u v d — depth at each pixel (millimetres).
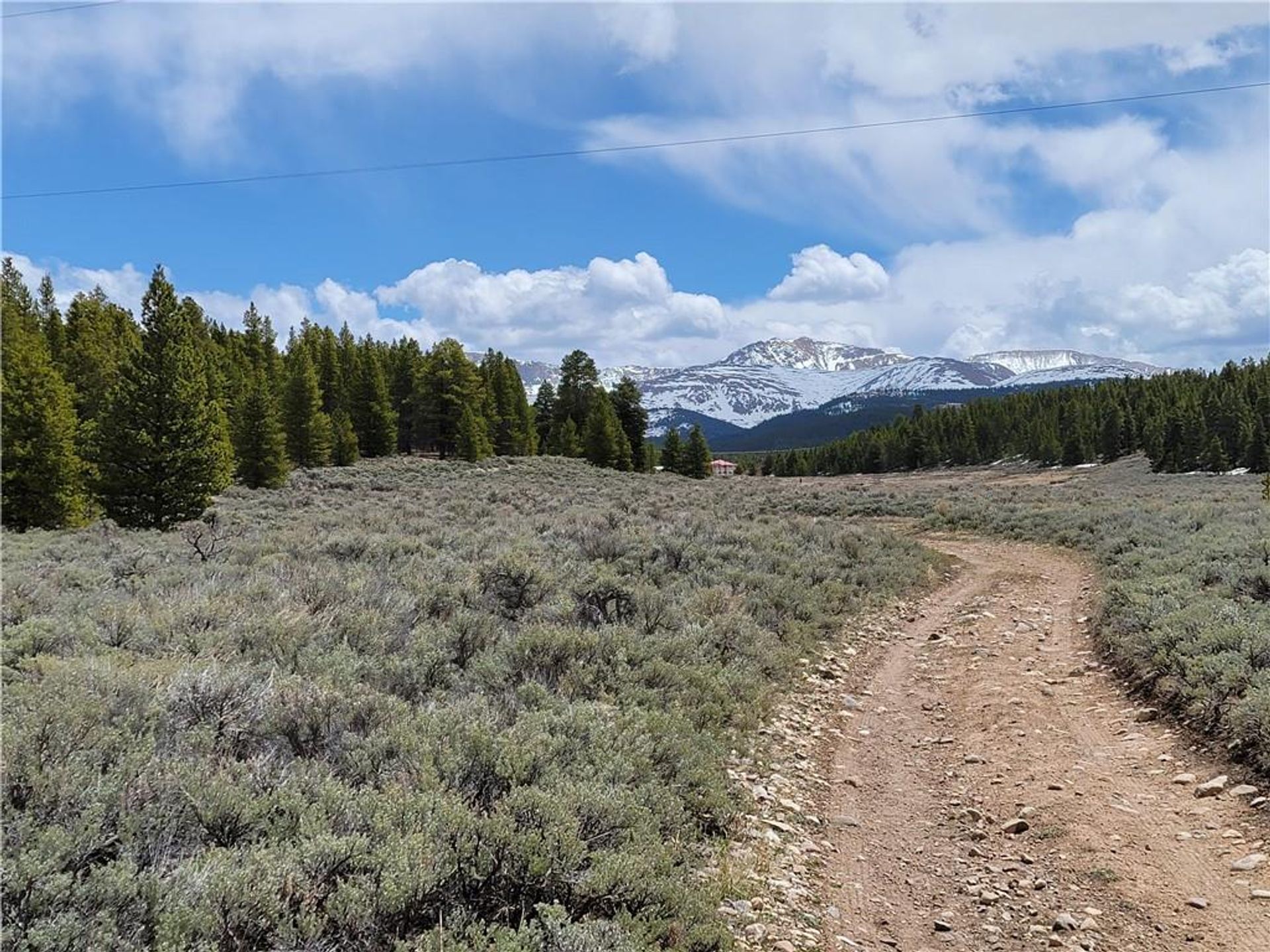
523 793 4402
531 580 11398
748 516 28328
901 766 7535
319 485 50406
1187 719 7527
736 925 4438
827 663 11094
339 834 3996
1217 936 4348
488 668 7453
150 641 7590
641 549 15742
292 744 5293
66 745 4324
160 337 32344
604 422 80750
